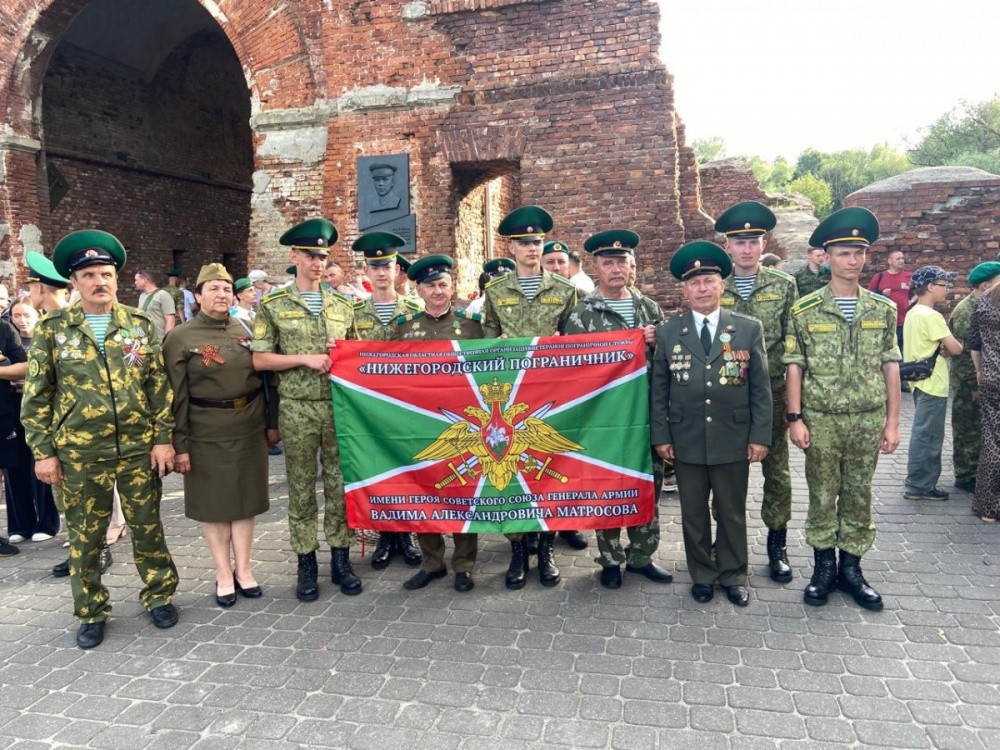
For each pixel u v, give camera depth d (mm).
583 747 2725
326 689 3180
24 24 11516
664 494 6105
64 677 3361
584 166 9047
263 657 3490
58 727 2957
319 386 4195
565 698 3051
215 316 4039
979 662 3246
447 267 4410
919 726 2797
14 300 11828
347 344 4199
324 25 9719
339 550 4328
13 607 4191
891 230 10320
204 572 4641
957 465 5883
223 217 18453
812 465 3887
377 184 9680
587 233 9109
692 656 3367
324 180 9945
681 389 3891
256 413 4152
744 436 3826
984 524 5078
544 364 4125
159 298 9039
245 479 4078
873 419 3789
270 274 10617
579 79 8961
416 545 4953
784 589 4082
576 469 4102
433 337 4441
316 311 4266
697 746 2713
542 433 4117
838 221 3816
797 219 12125
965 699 2965
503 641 3566
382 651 3506
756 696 3025
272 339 4152
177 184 16781
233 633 3758
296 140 10398
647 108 8812
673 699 3021
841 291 3895
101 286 3674
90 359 3633
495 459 4137
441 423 4176
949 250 10141
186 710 3055
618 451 4066
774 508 4262
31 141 12062
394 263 4914
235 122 18750
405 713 2977
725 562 3945
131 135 15344
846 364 3797
